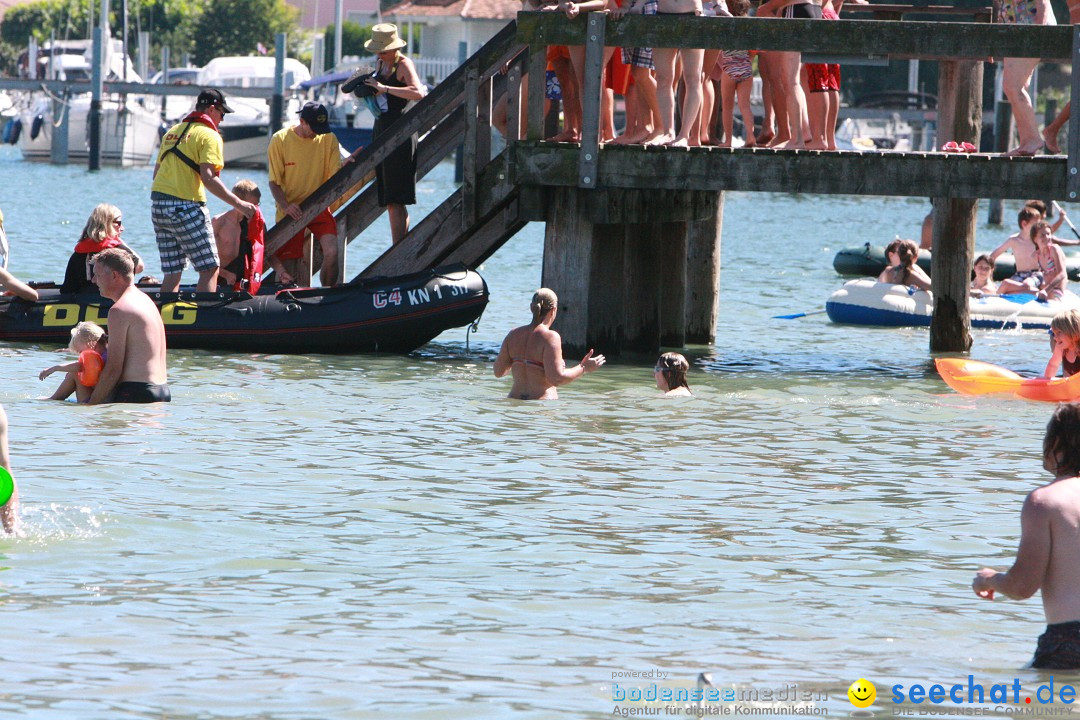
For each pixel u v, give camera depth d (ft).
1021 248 232.73
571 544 89.40
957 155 157.28
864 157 158.20
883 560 87.45
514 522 94.53
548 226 167.22
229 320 167.63
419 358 171.32
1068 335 147.95
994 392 150.20
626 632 72.54
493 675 65.67
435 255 178.09
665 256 190.08
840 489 106.42
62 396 131.95
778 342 201.05
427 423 128.67
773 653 69.72
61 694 61.93
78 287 170.91
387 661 67.31
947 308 190.60
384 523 93.35
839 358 184.44
